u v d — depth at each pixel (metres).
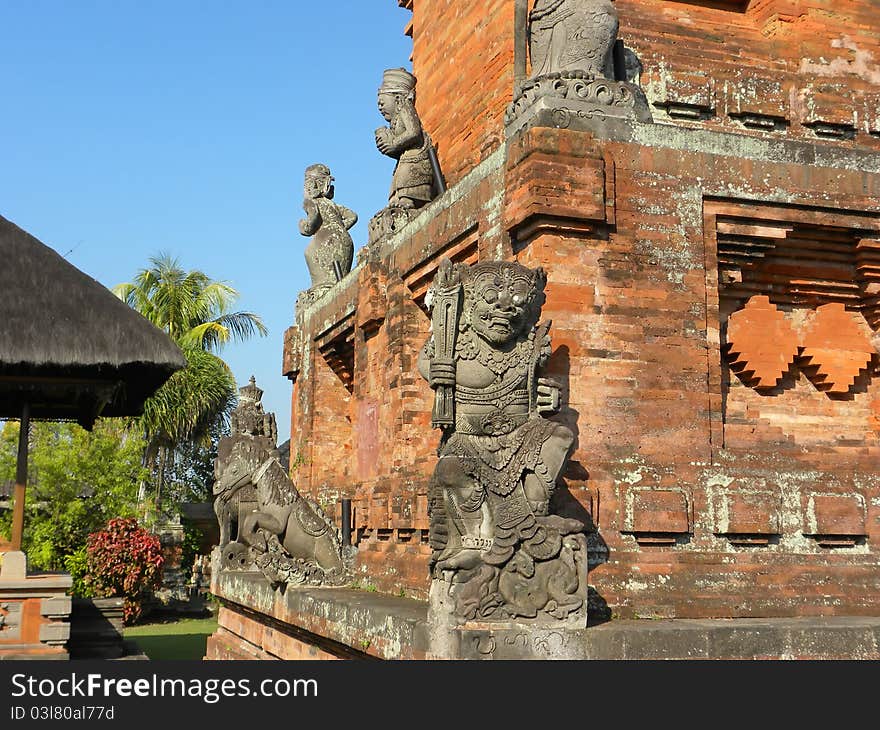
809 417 10.17
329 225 17.20
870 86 11.21
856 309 10.36
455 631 6.44
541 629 6.55
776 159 9.45
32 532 23.88
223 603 15.09
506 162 9.05
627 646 6.71
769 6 11.38
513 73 11.51
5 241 11.51
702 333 8.89
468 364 7.30
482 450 7.06
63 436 25.39
